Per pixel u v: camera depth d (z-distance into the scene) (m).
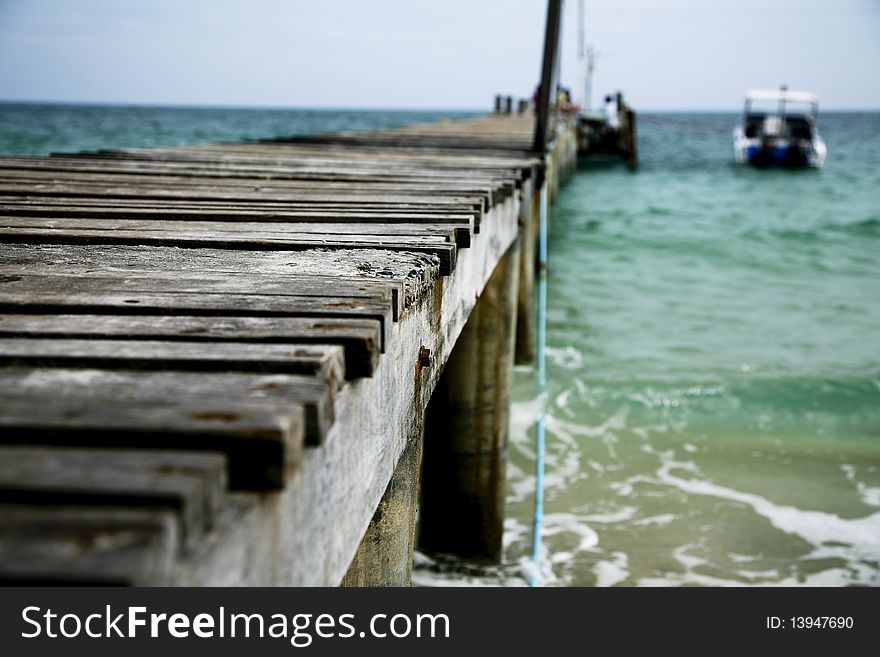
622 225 21.28
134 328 1.78
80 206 3.76
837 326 11.62
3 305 1.95
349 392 1.70
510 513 6.10
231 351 1.62
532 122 20.73
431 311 2.67
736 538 5.76
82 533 0.99
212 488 1.13
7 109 177.75
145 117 116.25
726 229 20.72
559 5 8.64
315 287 2.18
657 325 11.53
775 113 41.28
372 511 1.90
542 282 8.80
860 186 34.81
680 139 81.56
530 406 8.19
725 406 8.34
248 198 4.07
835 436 7.70
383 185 4.89
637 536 5.77
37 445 1.22
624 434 7.65
